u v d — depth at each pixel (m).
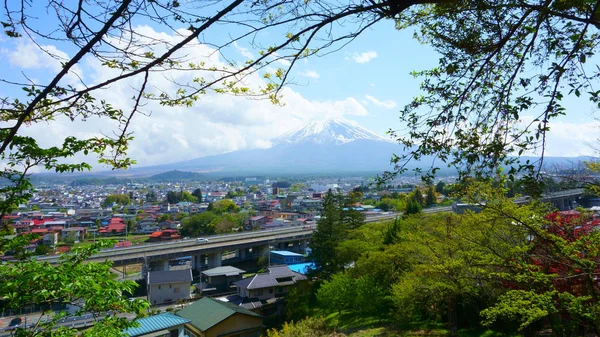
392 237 25.20
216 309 22.19
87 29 1.82
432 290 13.98
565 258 5.44
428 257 13.61
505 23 2.85
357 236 30.89
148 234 73.19
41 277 4.28
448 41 3.04
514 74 2.74
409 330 17.09
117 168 2.86
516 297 6.74
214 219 70.50
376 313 20.91
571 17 2.38
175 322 18.06
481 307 14.03
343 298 21.05
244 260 50.00
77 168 4.67
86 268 4.84
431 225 15.89
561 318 8.97
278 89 2.54
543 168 2.52
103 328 4.92
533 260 7.13
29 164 4.47
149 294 32.66
